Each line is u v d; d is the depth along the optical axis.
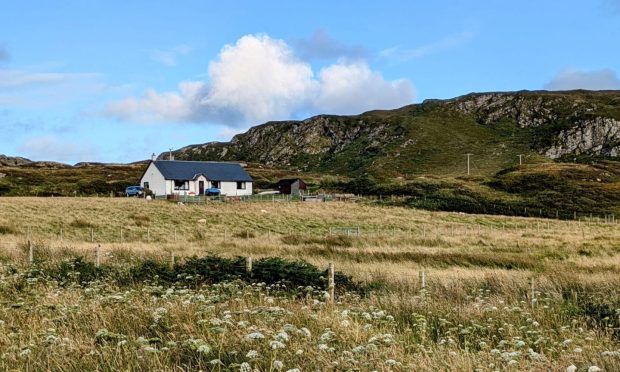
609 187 103.88
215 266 18.50
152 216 59.25
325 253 30.84
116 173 128.12
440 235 50.22
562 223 70.31
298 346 8.18
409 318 12.11
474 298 15.70
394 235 49.19
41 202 64.88
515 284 18.22
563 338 10.64
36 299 12.35
